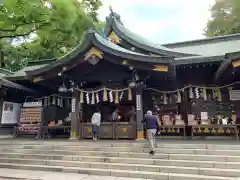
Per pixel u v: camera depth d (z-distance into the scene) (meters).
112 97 11.98
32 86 15.55
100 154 8.67
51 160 8.66
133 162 7.91
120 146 9.07
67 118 14.44
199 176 6.55
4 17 16.28
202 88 12.52
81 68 11.90
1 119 13.77
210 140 10.86
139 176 7.02
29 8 15.88
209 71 12.57
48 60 19.98
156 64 10.39
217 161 7.32
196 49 15.53
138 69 11.02
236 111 12.06
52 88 14.88
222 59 10.84
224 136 11.88
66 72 11.76
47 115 14.50
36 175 7.41
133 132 11.32
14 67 26.70
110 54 10.80
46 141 10.75
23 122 14.42
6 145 10.41
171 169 7.10
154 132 8.31
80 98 12.23
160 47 14.36
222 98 12.42
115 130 11.60
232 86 12.30
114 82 12.38
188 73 12.89
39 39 23.70
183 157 7.70
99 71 12.34
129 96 11.55
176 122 12.23
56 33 20.23
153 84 13.39
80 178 6.96
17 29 19.31
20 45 24.70
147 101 13.34
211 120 12.23
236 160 7.17
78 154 8.94
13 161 9.02
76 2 21.45
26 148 9.98
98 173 7.47
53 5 16.47
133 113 12.51
